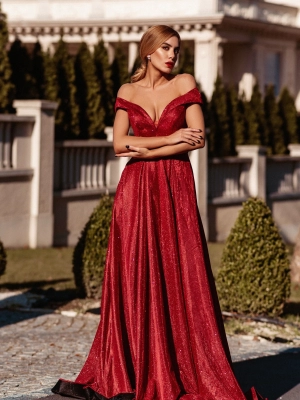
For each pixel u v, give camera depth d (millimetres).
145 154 5184
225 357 5117
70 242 16203
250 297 9102
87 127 17312
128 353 5172
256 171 20156
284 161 21750
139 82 5363
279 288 9133
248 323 8875
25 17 36656
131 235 5191
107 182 17062
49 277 11867
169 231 5172
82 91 17266
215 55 35469
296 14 40688
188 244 5191
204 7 35188
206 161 18484
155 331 5070
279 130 22766
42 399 5371
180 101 5207
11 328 8141
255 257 9109
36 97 16531
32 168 15242
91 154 16656
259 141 21359
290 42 40312
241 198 19844
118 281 5230
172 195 5234
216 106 20156
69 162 16250
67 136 16781
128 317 5188
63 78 16828
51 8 36625
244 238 9188
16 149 14969
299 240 12656
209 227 19000
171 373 5043
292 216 22031
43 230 15398
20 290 10312
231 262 9219
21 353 7070
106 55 18031
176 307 5137
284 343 8109
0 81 15750
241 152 20250
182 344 5121
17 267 12742
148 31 5270
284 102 23484
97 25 36250
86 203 16562
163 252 5172
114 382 5125
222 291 9234
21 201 15133
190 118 5238
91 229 9727
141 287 5133
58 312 9016
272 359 7242
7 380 6133
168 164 5242
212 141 19656
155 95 5289
